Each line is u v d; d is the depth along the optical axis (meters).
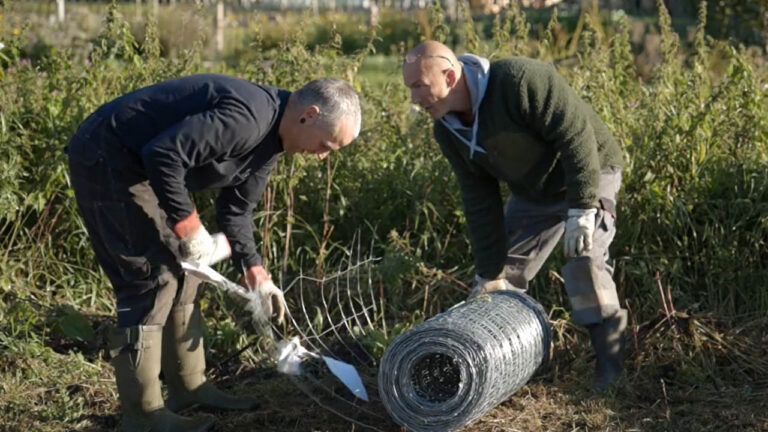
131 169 3.78
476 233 4.60
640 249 5.57
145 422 4.05
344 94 3.76
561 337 5.04
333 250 5.82
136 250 3.89
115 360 4.00
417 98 4.15
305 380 4.80
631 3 16.50
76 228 5.68
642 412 4.38
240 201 4.05
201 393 4.44
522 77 4.09
